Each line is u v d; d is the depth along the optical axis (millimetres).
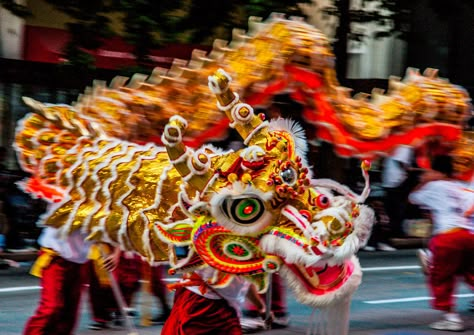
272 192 7160
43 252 9094
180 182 7879
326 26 18250
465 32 22969
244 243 7328
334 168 18391
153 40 15633
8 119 17156
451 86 11234
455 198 11766
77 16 15805
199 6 15680
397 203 20438
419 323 12383
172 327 7773
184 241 7594
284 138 7430
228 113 7555
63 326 9109
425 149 11664
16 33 18875
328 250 7090
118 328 11148
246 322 11148
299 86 10336
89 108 9344
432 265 11969
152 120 9656
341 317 7590
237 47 10203
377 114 10930
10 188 16750
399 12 18391
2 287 14531
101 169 8281
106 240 8195
